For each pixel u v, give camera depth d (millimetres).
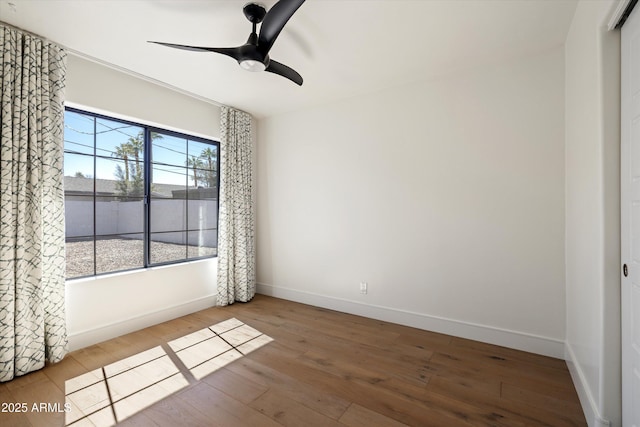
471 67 2643
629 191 1318
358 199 3305
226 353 2441
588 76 1668
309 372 2160
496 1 1821
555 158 2328
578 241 1919
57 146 2279
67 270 2584
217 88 3111
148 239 3109
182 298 3307
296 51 2402
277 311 3443
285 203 3896
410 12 1928
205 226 3680
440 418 1691
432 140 2850
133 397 1868
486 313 2619
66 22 2041
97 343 2600
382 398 1867
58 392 1912
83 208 2676
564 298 2309
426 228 2895
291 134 3836
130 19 2014
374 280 3213
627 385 1338
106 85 2635
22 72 2109
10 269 2012
